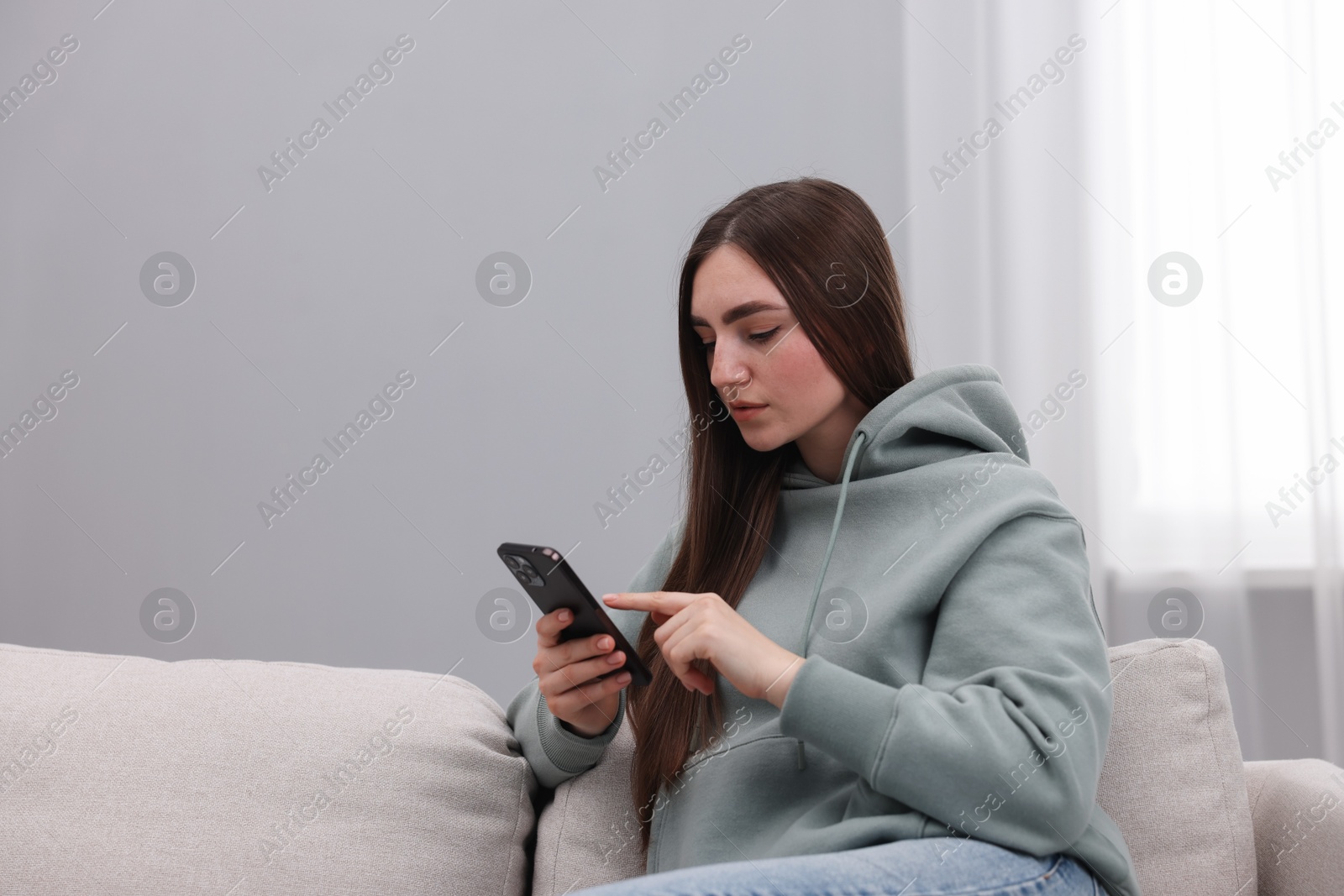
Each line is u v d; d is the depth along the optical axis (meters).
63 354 2.49
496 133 2.46
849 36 2.38
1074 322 2.27
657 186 2.43
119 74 2.52
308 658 2.39
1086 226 2.28
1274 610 2.19
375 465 2.42
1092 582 2.23
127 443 2.47
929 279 2.31
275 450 2.44
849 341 0.97
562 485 2.40
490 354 2.43
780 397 0.96
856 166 2.36
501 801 1.02
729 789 0.92
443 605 2.39
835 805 0.86
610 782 1.04
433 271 2.45
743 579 1.06
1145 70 2.28
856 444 0.99
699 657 0.84
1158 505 2.23
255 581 2.42
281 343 2.46
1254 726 2.17
